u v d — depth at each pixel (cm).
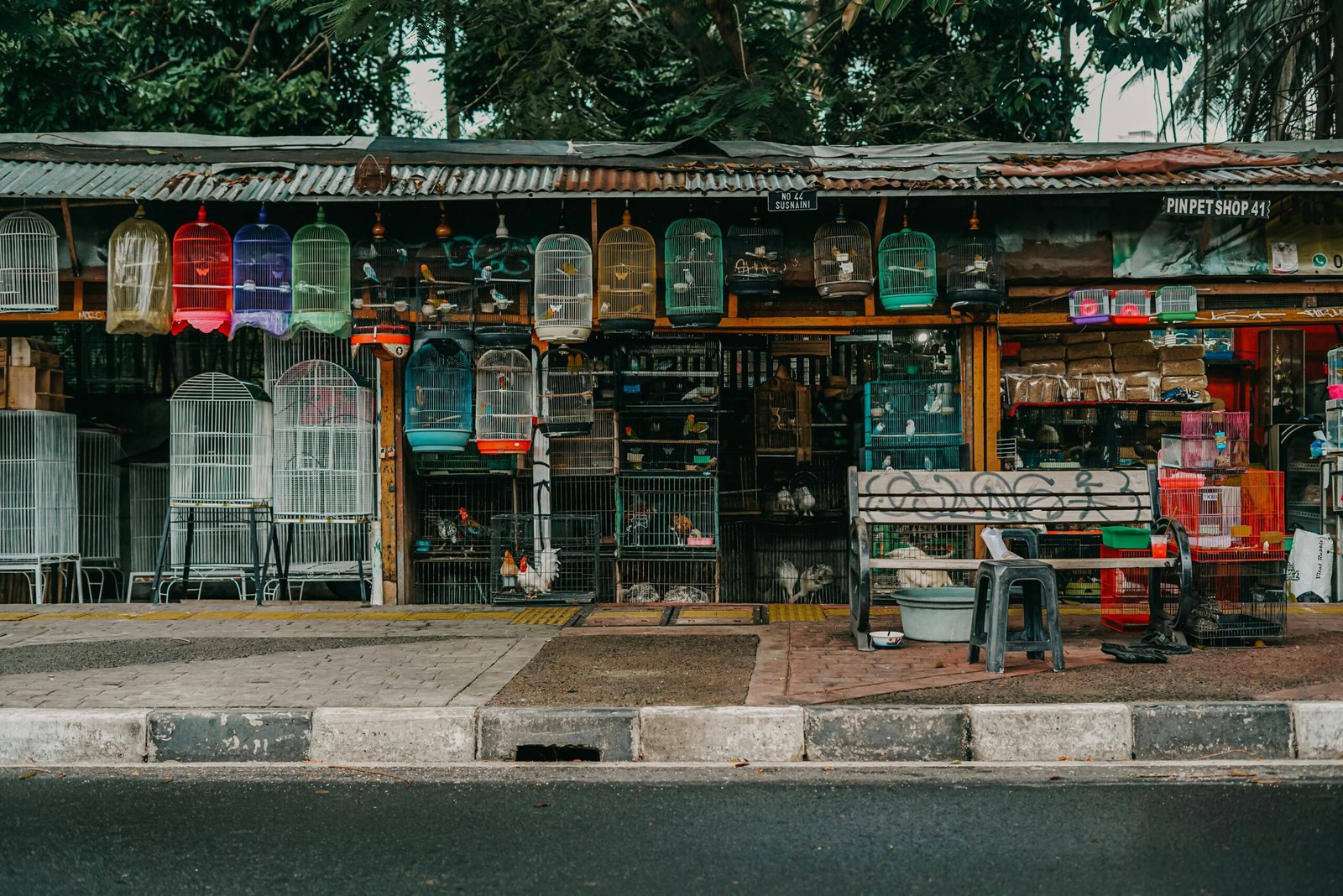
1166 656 648
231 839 403
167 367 1055
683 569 1045
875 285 918
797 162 922
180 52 1445
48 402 972
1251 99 1405
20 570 941
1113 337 981
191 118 1406
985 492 716
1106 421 970
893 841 394
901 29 1562
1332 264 912
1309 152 924
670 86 1555
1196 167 897
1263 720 518
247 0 1466
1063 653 665
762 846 390
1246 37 1395
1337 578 941
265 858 382
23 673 635
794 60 1576
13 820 427
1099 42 1392
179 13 1419
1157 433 1028
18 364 949
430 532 1015
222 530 995
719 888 352
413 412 948
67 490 977
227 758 529
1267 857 372
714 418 1005
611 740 527
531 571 946
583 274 891
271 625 811
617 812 432
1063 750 517
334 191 852
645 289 903
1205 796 443
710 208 923
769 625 804
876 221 888
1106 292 887
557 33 1489
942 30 1547
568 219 926
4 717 531
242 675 626
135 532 1039
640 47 1596
